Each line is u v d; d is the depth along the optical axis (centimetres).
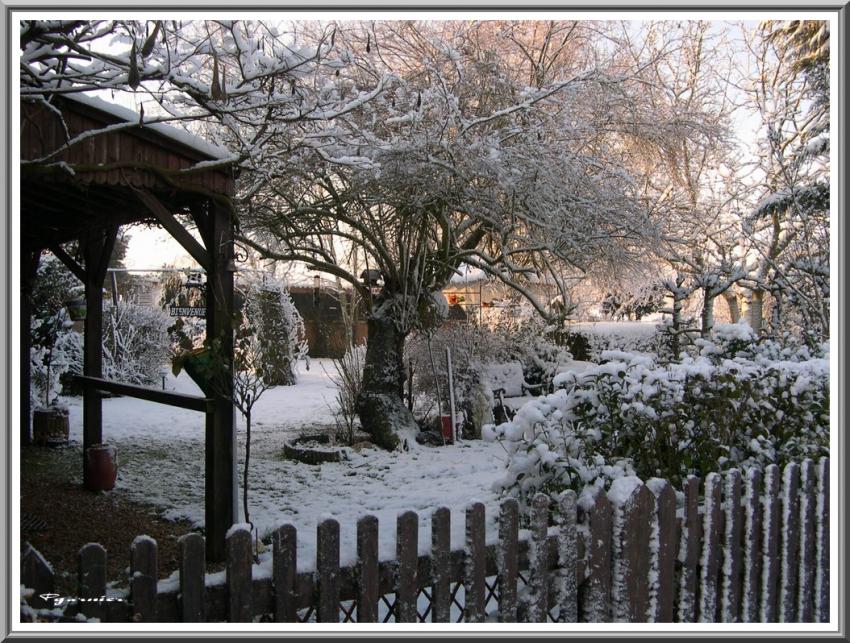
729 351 510
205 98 410
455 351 964
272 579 200
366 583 209
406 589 214
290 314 1602
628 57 1043
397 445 823
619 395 328
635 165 1043
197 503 569
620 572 249
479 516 229
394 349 891
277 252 941
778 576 302
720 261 1148
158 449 818
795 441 363
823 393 387
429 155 727
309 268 892
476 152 734
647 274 996
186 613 186
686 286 1252
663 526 259
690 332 1094
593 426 323
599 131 894
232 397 449
